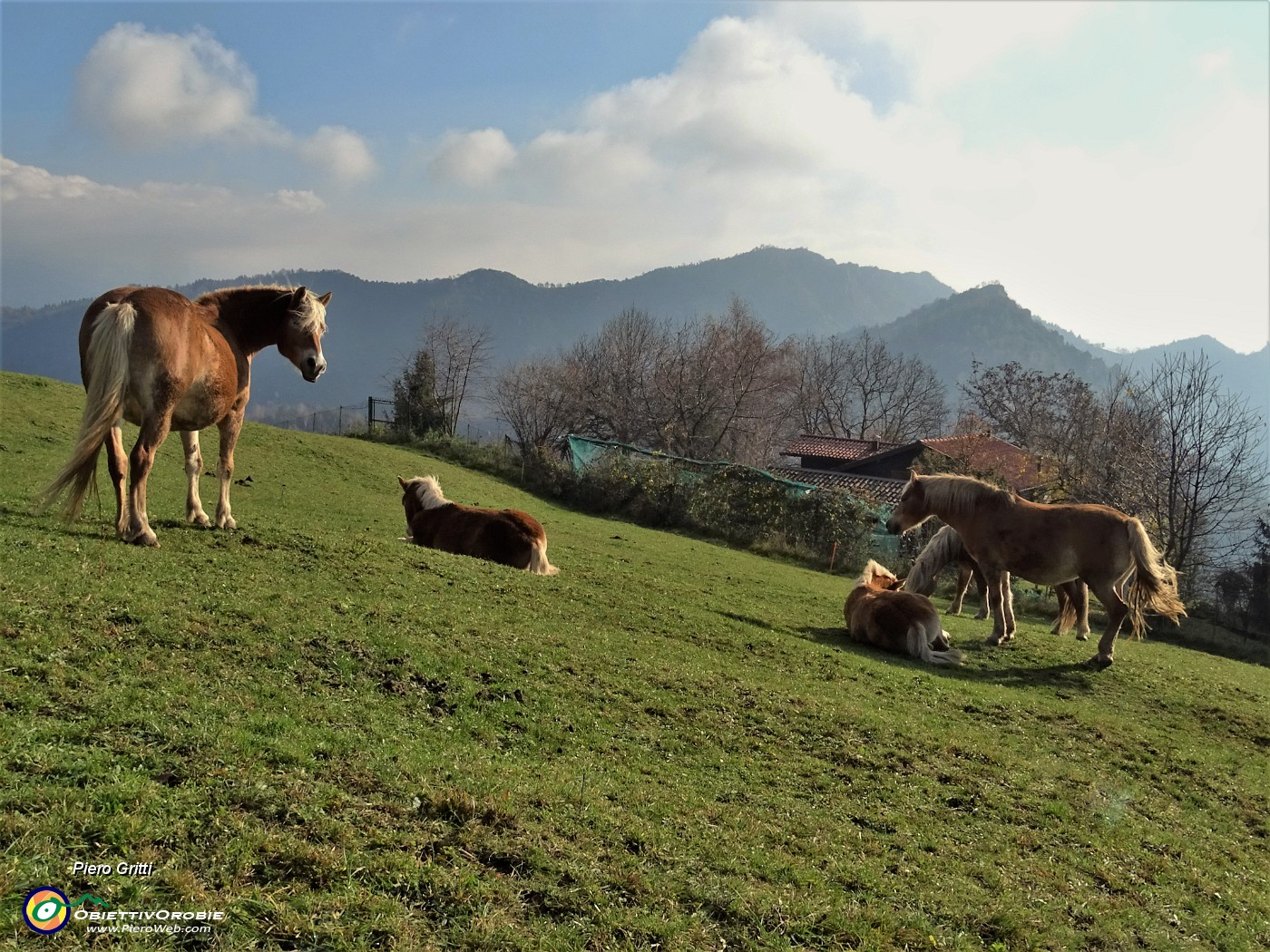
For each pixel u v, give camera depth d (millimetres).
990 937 5578
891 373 90250
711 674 9984
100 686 5785
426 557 12102
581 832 5488
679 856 5527
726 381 63062
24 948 3338
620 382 63688
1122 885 6836
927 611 13578
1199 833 8539
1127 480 42125
